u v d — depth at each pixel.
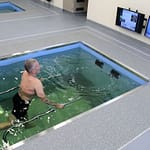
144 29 4.52
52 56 4.37
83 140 2.29
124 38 4.86
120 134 2.41
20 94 2.88
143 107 2.85
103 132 2.41
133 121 2.61
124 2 4.71
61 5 6.43
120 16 4.73
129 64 3.91
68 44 4.48
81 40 4.68
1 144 2.46
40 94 2.80
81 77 3.96
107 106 2.81
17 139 2.60
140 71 3.72
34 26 5.12
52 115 3.09
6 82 3.59
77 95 3.58
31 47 4.18
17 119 2.91
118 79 3.88
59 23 5.44
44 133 2.32
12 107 3.18
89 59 4.41
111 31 5.16
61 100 3.44
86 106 3.34
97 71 4.11
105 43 4.62
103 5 5.20
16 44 4.22
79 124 2.49
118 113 2.71
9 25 5.03
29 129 2.79
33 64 2.68
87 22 5.64
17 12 5.93
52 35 4.76
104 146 2.25
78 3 6.15
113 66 4.06
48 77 3.90
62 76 3.96
